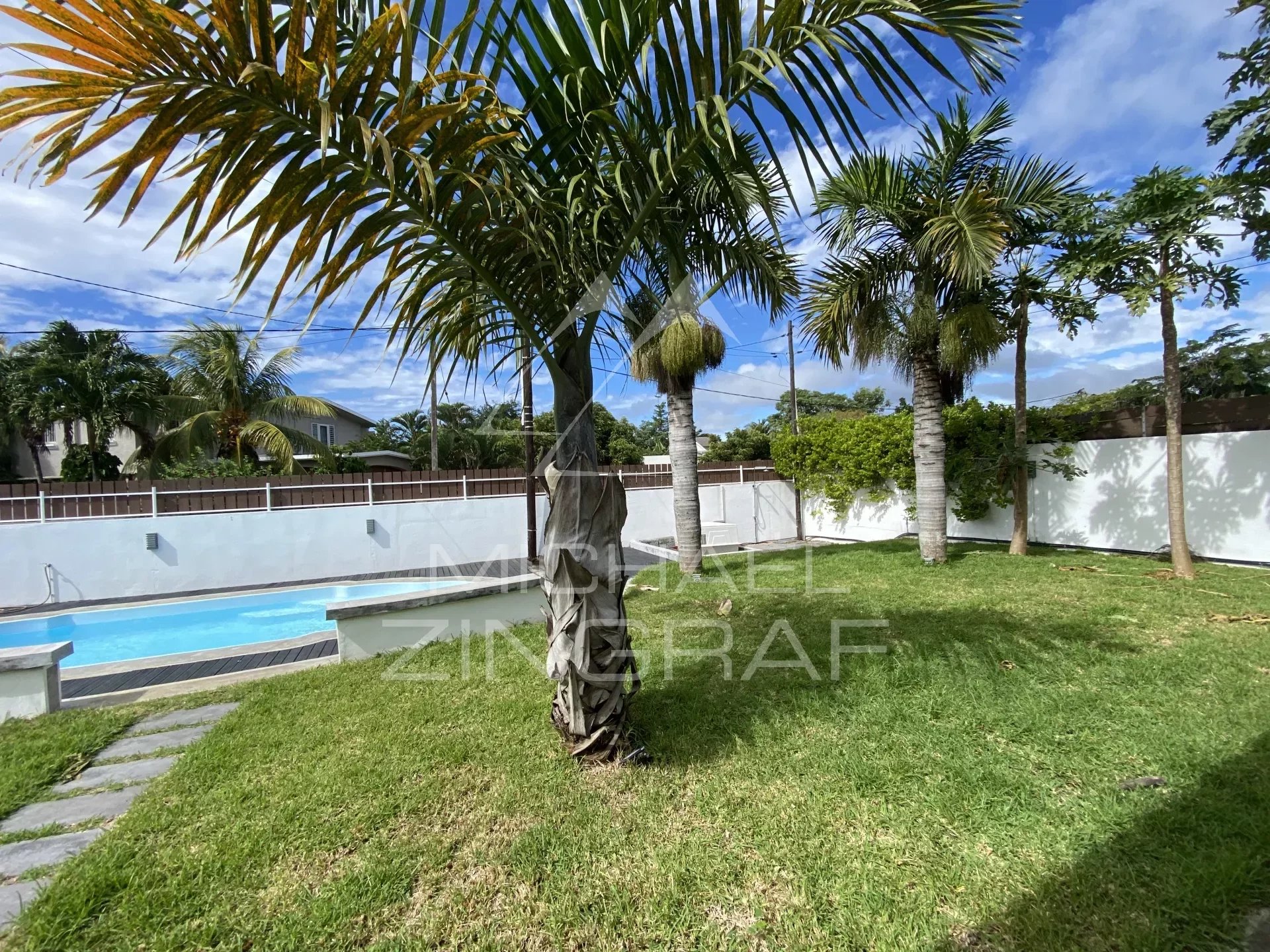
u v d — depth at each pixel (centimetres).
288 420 1582
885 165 702
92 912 189
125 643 807
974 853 204
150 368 1510
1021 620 493
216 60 153
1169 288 626
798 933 172
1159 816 217
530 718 346
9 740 337
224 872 207
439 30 208
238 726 348
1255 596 559
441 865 211
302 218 189
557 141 248
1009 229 688
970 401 1057
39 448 1975
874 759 273
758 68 201
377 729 337
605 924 180
